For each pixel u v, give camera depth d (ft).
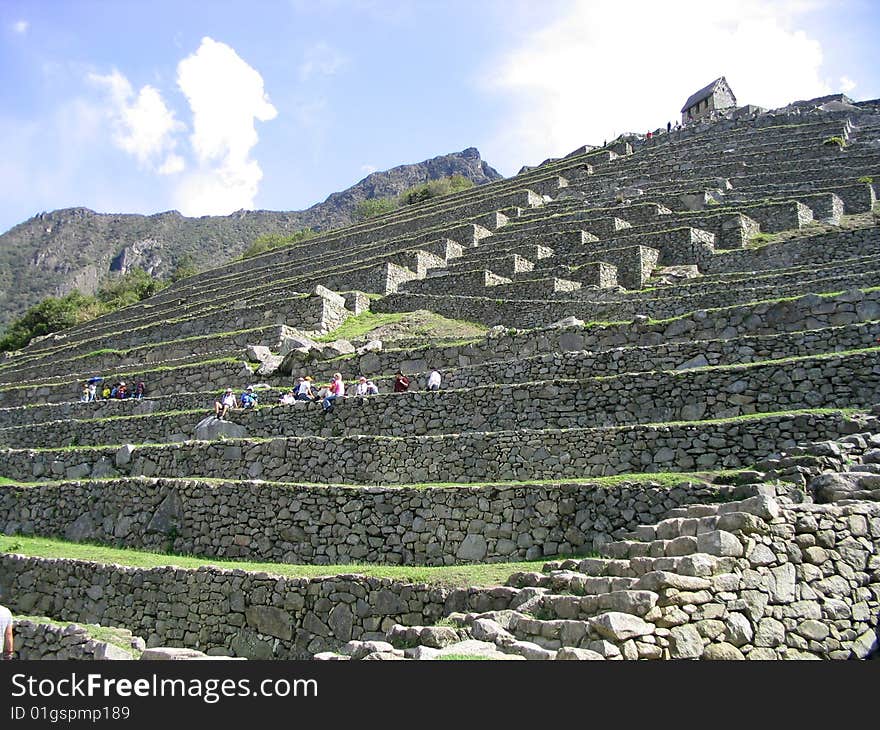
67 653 36.52
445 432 59.98
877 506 33.22
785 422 43.39
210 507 53.31
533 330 68.64
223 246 586.04
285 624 39.11
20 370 131.34
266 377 84.43
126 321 160.25
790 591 29.99
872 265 80.23
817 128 174.70
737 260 106.52
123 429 77.66
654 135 214.48
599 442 48.14
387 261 134.41
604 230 129.80
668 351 57.41
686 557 28.50
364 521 47.47
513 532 42.75
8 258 555.69
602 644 25.23
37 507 62.13
